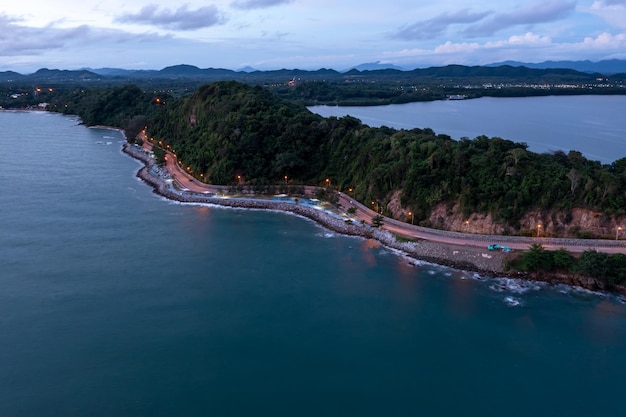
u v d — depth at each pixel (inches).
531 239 3555.6
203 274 3368.6
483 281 3277.6
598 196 3553.2
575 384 2300.7
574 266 3208.7
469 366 2425.0
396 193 4377.5
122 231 4185.5
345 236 4146.2
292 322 2780.5
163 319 2783.0
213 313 2859.3
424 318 2834.6
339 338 2632.9
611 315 2861.7
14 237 3971.5
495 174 3934.5
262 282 3262.8
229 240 4025.6
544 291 3139.8
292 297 3065.9
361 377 2332.7
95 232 4141.2
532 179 3786.9
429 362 2448.3
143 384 2253.9
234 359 2440.9
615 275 3127.5
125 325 2714.1
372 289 3174.2
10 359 2410.2
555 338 2645.2
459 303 3002.0
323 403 2162.9
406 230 4003.4
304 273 3408.0
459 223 3870.6
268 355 2477.9
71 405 2121.1
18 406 2110.0
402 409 2140.7
